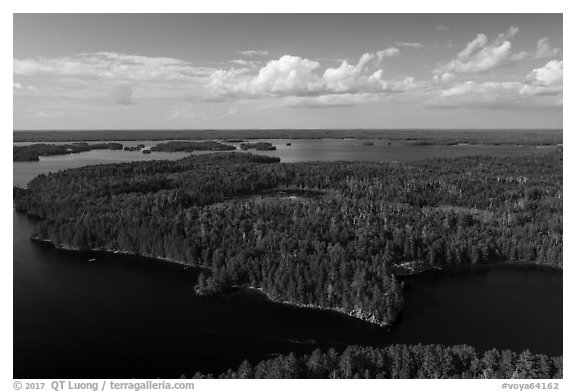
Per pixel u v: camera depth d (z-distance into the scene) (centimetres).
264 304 14950
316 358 10269
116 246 19950
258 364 11131
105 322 13775
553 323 13788
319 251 16988
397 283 16312
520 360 10000
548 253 18675
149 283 16638
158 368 11562
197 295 15600
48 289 16062
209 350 12344
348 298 14350
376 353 10519
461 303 15200
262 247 17625
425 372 9969
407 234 19312
